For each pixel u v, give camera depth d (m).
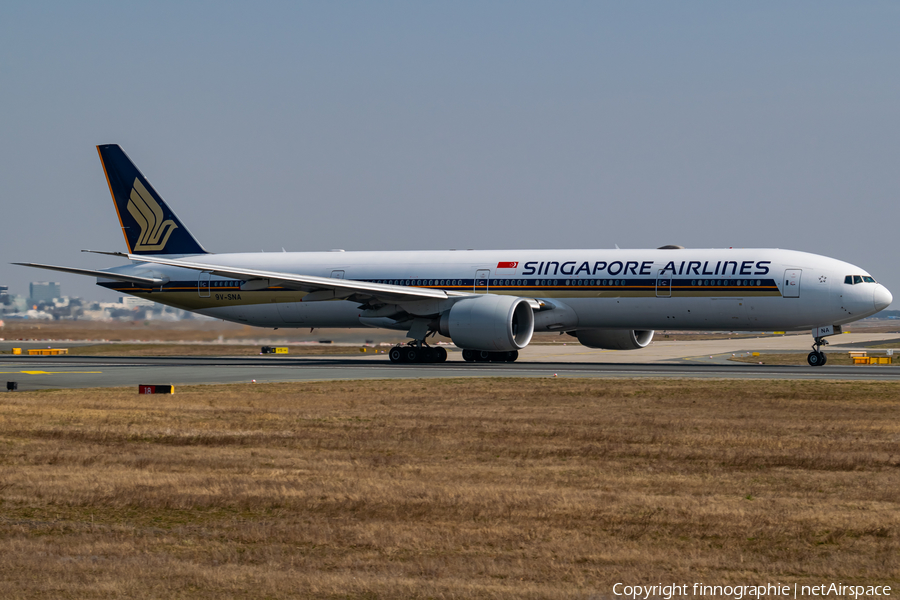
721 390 87.81
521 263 136.88
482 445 56.09
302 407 75.88
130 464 50.03
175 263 135.00
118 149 165.75
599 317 131.75
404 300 134.25
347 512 39.25
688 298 126.38
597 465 49.88
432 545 34.16
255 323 158.25
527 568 31.44
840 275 121.06
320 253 154.00
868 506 39.94
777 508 39.53
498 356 143.12
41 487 43.44
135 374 116.31
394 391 89.81
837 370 117.31
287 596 28.47
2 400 81.75
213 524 37.34
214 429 62.91
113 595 28.55
